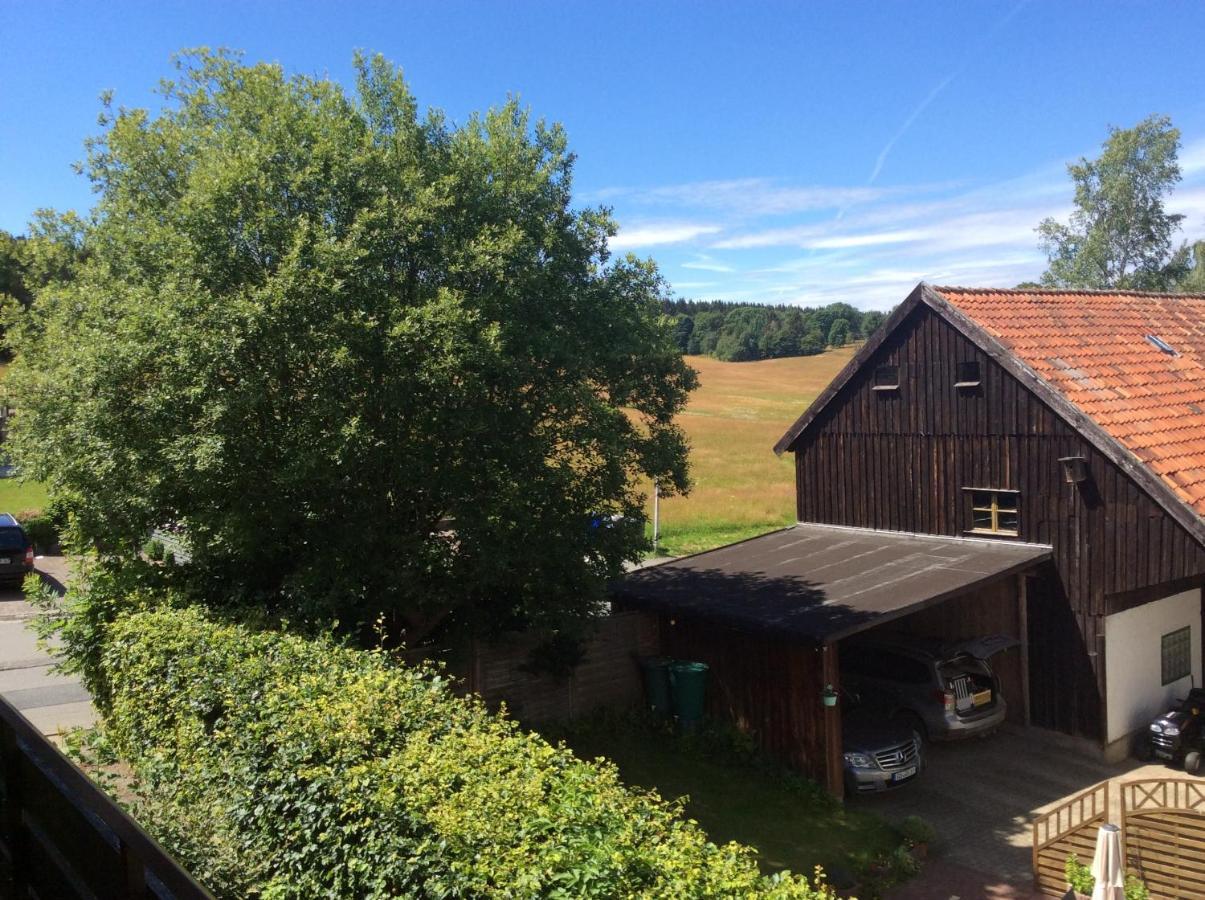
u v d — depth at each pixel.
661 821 6.14
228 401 9.76
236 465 10.20
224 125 11.98
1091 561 14.62
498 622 12.95
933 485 16.92
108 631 11.17
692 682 14.25
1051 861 10.52
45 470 11.24
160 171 12.46
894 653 15.02
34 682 15.79
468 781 6.12
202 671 8.80
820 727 12.83
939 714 14.31
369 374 10.41
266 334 9.77
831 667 12.77
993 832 12.09
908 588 13.87
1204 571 13.13
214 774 8.32
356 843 6.42
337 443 9.92
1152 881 10.38
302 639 9.43
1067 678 15.01
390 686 7.71
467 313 10.44
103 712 11.83
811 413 18.88
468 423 10.60
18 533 22.78
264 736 7.62
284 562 11.95
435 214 11.10
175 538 12.97
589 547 12.33
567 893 5.03
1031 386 15.10
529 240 11.67
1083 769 14.28
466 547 11.47
